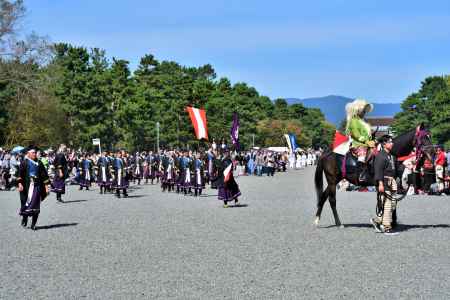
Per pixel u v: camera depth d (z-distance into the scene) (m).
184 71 135.50
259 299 8.13
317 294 8.38
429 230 14.66
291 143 77.19
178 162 28.47
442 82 119.25
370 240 13.16
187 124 79.44
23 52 48.97
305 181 42.44
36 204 15.74
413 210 19.48
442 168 26.84
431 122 102.88
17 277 9.66
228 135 86.81
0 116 54.97
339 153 15.44
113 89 70.31
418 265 10.34
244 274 9.70
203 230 14.96
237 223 16.41
